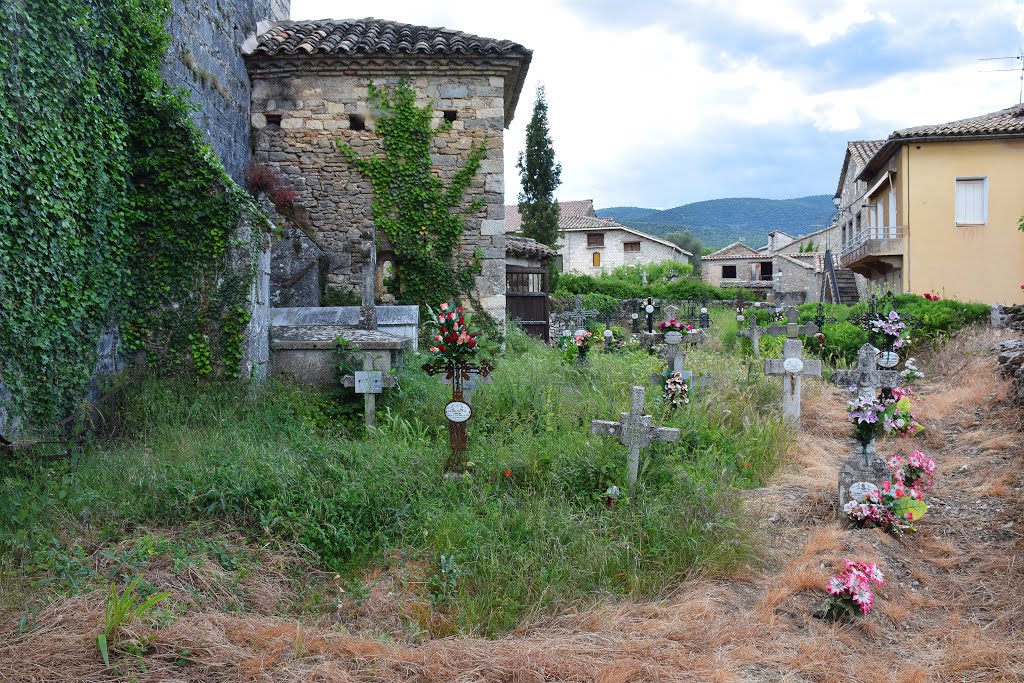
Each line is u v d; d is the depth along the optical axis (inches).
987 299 802.2
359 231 512.4
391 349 345.7
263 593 178.4
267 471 224.5
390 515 218.1
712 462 272.2
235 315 325.4
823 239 1950.1
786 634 168.1
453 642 158.7
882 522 220.4
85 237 284.0
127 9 311.4
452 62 507.2
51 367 261.6
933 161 805.2
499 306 516.7
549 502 230.4
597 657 155.3
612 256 1753.2
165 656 144.4
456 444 248.4
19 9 241.0
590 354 475.5
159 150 326.3
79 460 240.4
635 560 197.6
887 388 303.7
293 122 508.7
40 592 163.2
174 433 268.8
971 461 284.8
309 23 567.2
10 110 235.8
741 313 840.9
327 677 143.9
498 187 515.8
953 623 173.3
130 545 185.5
